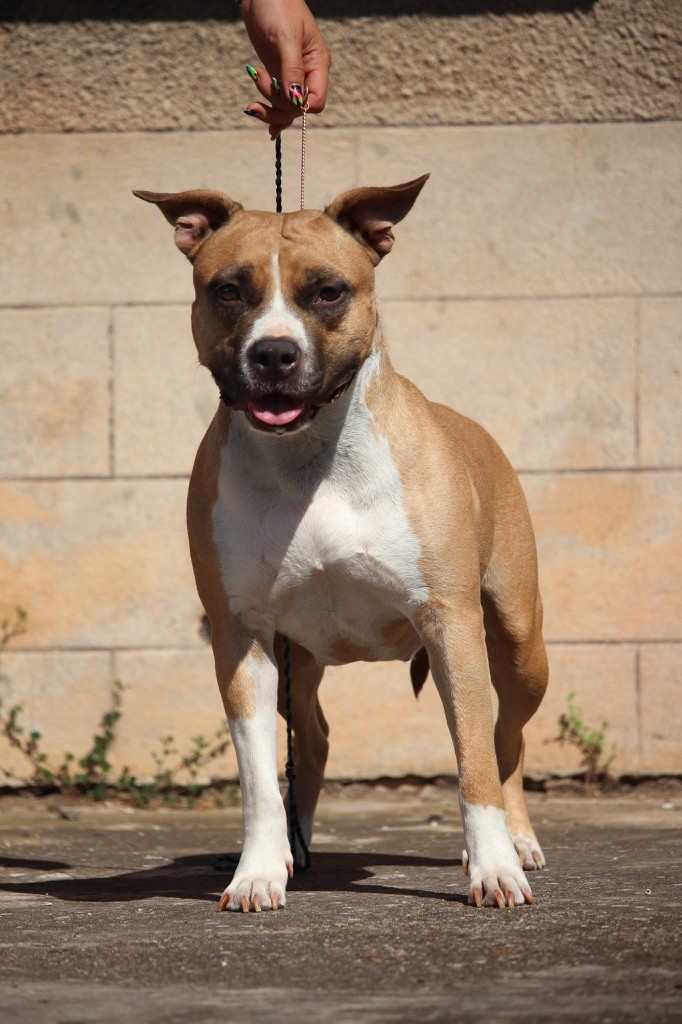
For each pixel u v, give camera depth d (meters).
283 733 10.52
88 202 10.88
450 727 6.32
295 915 5.86
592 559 10.78
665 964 4.73
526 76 10.83
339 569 6.39
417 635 7.05
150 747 10.80
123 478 10.80
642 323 10.80
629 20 10.79
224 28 10.84
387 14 10.80
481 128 10.84
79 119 10.88
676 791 10.74
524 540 7.63
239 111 10.88
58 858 8.05
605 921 5.51
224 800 10.59
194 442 10.82
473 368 10.83
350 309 6.25
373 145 10.86
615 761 10.81
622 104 10.83
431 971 4.76
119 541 10.79
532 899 5.98
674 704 10.77
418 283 10.84
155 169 10.88
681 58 10.79
